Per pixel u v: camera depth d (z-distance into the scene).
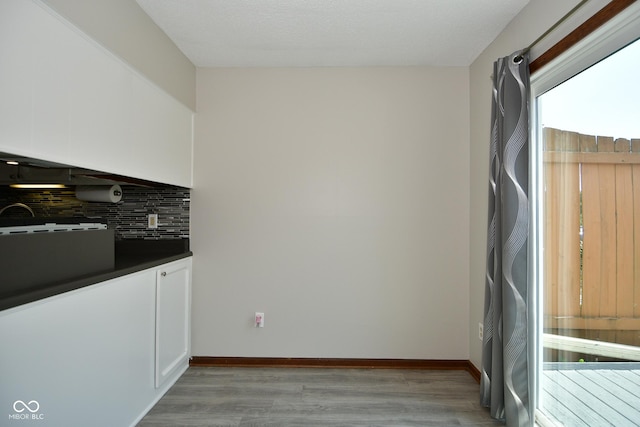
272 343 2.54
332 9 1.86
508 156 1.73
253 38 2.17
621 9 1.20
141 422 1.83
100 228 1.79
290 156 2.55
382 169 2.54
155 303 2.01
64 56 1.31
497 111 1.88
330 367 2.53
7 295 1.10
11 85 1.08
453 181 2.53
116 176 2.00
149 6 1.83
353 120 2.54
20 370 1.11
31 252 1.22
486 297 1.99
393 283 2.53
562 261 1.63
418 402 2.06
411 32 2.09
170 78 2.19
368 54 2.37
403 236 2.53
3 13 1.06
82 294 1.40
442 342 2.52
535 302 1.79
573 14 1.44
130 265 1.80
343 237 2.54
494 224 1.95
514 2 1.78
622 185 1.30
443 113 2.54
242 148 2.56
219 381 2.30
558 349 1.67
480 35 2.11
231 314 2.55
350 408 1.99
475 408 2.00
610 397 1.38
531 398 1.74
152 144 2.00
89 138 1.45
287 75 2.56
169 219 2.57
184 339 2.43
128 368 1.73
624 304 1.29
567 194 1.60
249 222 2.55
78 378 1.37
